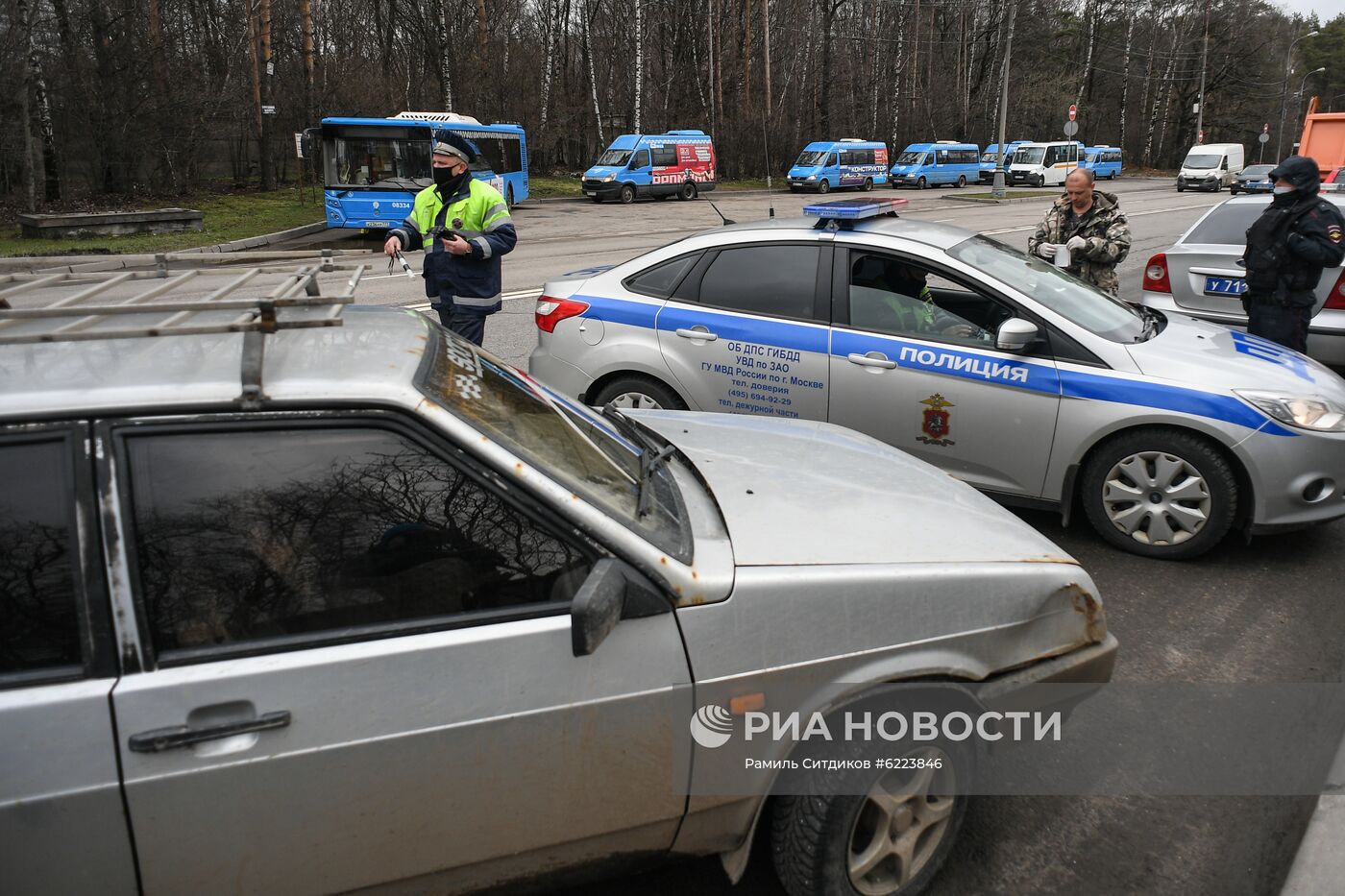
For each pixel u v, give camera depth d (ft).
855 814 7.52
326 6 116.98
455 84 117.60
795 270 17.26
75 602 6.03
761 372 17.29
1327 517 15.02
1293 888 8.60
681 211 96.48
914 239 16.76
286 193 98.43
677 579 6.98
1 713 5.81
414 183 70.03
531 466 6.98
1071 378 15.34
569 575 6.88
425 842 6.65
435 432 6.76
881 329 16.57
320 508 6.58
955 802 8.30
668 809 7.20
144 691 5.99
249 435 6.48
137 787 5.93
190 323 7.83
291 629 6.42
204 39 98.32
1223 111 242.17
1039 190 144.77
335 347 7.54
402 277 45.06
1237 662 12.70
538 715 6.67
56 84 77.82
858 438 11.25
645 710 6.91
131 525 6.15
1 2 70.95
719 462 9.57
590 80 139.64
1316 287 23.08
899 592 7.64
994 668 8.07
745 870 8.48
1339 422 14.76
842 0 165.89
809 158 130.93
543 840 6.95
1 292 8.04
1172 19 237.25
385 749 6.37
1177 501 15.37
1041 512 17.89
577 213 94.84
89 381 6.47
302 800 6.28
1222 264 26.43
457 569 6.74
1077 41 242.17
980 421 15.96
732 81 151.12
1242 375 15.01
